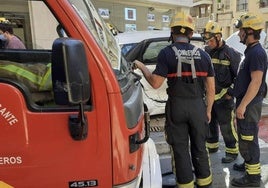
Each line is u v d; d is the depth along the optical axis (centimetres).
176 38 270
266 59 296
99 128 144
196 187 308
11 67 158
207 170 288
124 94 156
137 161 161
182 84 264
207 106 285
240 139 321
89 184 147
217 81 369
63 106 142
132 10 1238
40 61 180
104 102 143
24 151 141
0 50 179
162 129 473
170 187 321
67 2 145
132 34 521
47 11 148
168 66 265
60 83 131
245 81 308
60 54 128
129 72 201
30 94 143
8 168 142
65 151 143
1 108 138
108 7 1095
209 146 414
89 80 136
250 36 296
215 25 364
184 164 280
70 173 146
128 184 153
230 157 387
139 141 161
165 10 1417
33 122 140
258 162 323
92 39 144
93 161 146
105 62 143
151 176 202
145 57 493
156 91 479
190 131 281
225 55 364
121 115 146
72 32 144
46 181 145
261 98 311
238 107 310
